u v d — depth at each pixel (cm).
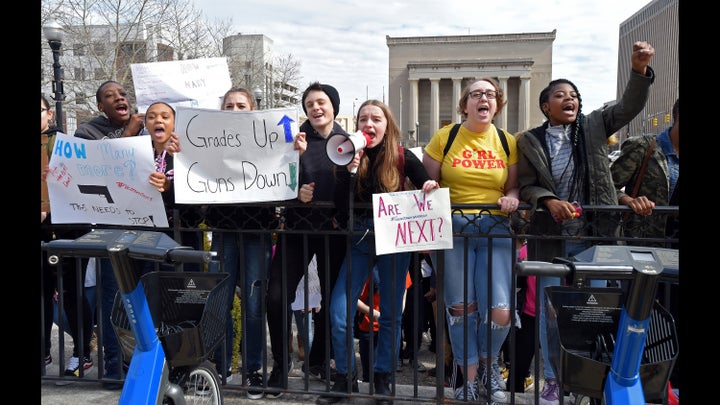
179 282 237
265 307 329
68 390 346
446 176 321
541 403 320
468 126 319
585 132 312
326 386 317
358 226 312
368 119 302
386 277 315
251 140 308
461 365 321
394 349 308
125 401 188
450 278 315
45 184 340
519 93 6353
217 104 465
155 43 1983
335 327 316
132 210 323
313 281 395
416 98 6481
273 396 332
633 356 167
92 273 380
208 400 264
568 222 304
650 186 321
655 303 197
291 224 321
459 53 6412
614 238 280
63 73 1608
